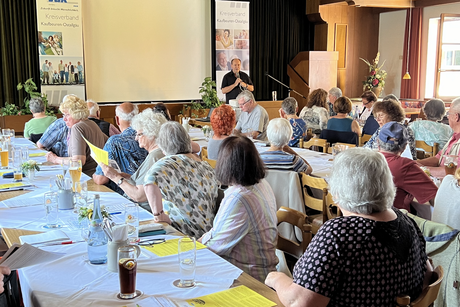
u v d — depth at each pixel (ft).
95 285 4.99
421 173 8.69
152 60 32.17
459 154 11.07
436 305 7.14
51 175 11.04
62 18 27.40
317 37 37.19
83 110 13.05
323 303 4.29
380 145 9.01
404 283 4.50
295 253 6.77
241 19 32.99
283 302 4.54
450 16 32.01
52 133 14.58
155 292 4.84
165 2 32.04
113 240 5.34
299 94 34.32
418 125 15.34
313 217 10.67
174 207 7.64
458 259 6.82
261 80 36.11
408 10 34.96
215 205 8.18
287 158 10.21
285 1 36.04
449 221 7.71
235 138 6.56
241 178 6.38
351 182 4.52
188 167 7.77
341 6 36.55
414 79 35.27
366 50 38.32
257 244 6.35
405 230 4.59
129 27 31.22
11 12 27.58
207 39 33.68
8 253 5.67
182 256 4.98
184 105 30.58
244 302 4.63
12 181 10.29
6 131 14.66
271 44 36.09
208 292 4.86
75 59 28.02
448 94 33.60
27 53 28.27
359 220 4.45
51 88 27.63
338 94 22.29
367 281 4.29
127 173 10.63
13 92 28.43
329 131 17.26
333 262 4.26
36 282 5.08
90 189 9.67
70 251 6.04
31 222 7.39
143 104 30.58
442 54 32.99
